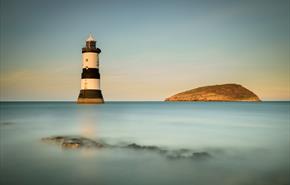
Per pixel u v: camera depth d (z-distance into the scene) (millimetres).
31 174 12125
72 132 27312
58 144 18922
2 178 11594
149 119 46375
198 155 16172
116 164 13875
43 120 41312
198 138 23844
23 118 44938
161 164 13891
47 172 12445
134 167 13297
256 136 25453
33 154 15844
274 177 11906
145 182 11203
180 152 17047
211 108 96188
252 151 17719
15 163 13852
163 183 11172
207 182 11258
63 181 11273
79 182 11133
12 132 27062
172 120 44688
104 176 11930
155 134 26438
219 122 41438
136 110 80062
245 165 13891
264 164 14102
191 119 47281
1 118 44688
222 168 13305
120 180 11484
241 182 11266
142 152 16828
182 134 26734
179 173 12469
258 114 62156
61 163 13945
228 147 19234
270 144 20656
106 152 16516
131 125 35312
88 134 25859
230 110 81312
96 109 74438
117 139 22703
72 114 55312
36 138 22406
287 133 28000
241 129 31703
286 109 86688
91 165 13633
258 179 11617
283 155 16422
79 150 16969
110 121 40969
